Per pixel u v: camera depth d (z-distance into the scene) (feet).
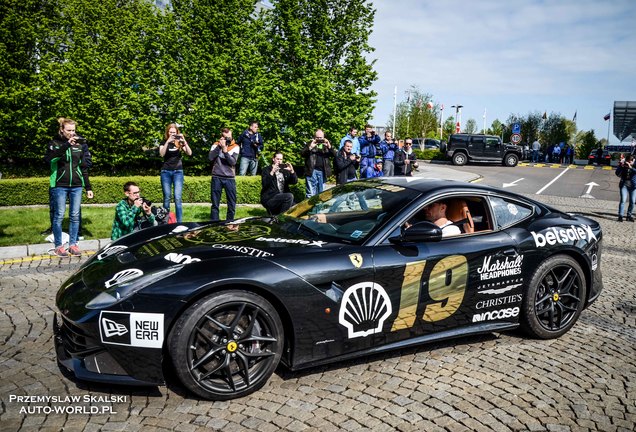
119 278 9.91
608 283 19.77
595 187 67.56
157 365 9.34
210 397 9.66
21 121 48.96
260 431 8.77
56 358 11.38
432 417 9.46
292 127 50.31
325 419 9.26
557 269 13.75
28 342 12.26
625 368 12.02
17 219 29.01
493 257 12.59
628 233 33.09
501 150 98.02
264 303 9.95
